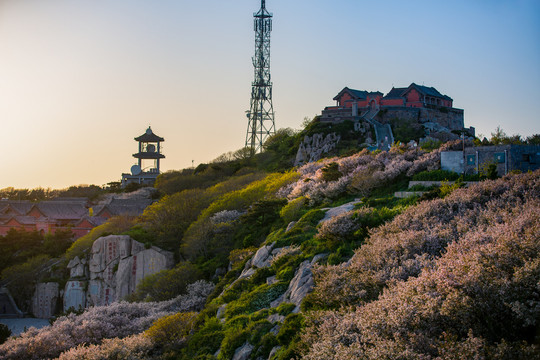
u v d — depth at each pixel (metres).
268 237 53.38
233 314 37.69
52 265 85.62
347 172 60.25
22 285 81.50
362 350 22.22
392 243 31.83
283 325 31.03
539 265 21.16
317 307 30.52
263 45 149.00
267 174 99.69
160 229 79.31
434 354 20.55
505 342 19.25
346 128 114.56
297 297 34.28
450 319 21.77
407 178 51.62
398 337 21.58
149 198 136.62
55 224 121.31
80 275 79.69
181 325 41.25
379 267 30.16
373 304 25.06
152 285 60.06
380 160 59.22
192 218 79.75
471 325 21.22
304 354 26.41
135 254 74.75
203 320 40.75
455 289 21.94
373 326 23.03
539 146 47.47
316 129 114.88
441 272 23.52
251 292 39.41
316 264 35.38
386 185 51.91
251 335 33.00
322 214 48.47
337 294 29.38
